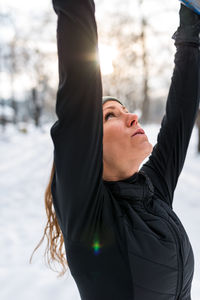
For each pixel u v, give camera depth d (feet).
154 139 43.45
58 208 2.76
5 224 15.53
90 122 2.41
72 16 2.39
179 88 3.89
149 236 2.74
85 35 2.41
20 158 38.78
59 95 2.43
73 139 2.42
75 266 2.80
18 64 80.07
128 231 2.71
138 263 2.64
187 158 29.94
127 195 2.97
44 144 51.52
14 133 71.87
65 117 2.42
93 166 2.48
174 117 3.85
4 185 24.56
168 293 2.81
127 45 53.72
